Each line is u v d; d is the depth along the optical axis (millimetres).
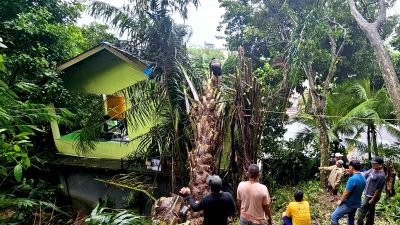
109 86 9234
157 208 5516
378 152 10648
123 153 9195
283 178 10391
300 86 12000
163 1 8859
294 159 10516
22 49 7445
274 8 12109
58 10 9078
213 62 7535
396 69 11328
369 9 11227
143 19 8680
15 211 5043
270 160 10367
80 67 9211
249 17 12992
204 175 6184
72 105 9141
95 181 9234
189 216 5629
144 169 8367
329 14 10211
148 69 7996
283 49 11547
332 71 9133
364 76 11719
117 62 8945
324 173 8961
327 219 6703
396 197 6910
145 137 7926
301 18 10164
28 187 6180
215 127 6785
